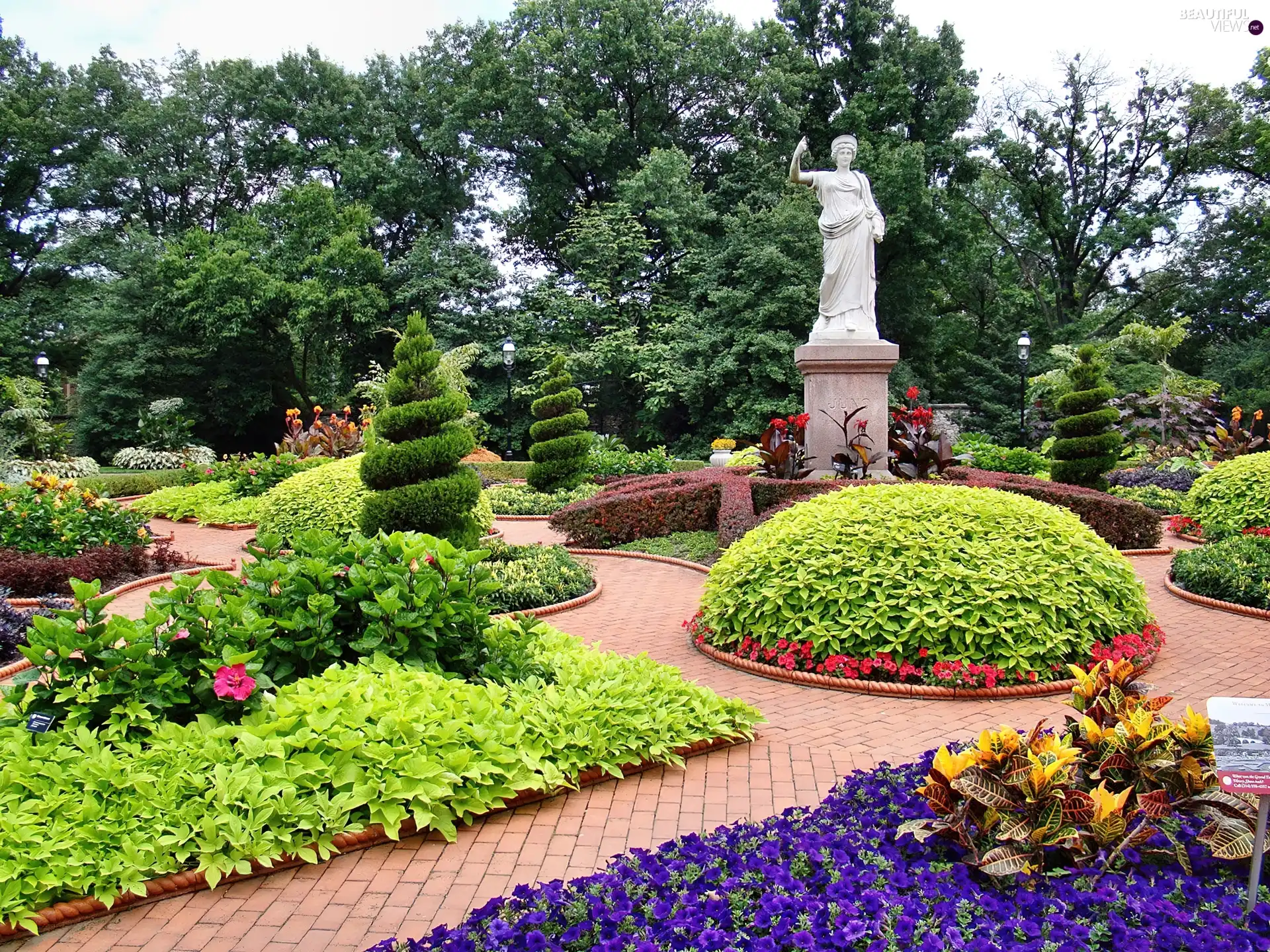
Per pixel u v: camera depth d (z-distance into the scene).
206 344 30.81
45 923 3.31
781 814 3.86
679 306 29.41
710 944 2.65
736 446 27.05
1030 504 6.84
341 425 20.89
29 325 31.75
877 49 31.16
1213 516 11.64
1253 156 29.36
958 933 2.67
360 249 29.33
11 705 4.21
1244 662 6.56
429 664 4.85
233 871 3.66
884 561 6.29
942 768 3.26
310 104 32.69
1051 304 36.41
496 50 30.81
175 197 35.31
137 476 21.05
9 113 31.19
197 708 4.26
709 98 31.38
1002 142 33.47
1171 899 2.92
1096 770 3.48
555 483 17.36
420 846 3.90
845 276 12.71
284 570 4.81
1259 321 31.75
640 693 4.88
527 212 33.09
